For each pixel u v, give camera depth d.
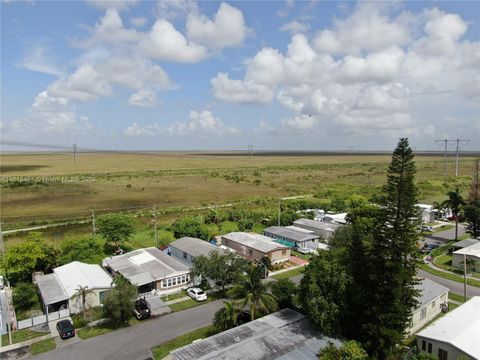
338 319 30.53
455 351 28.75
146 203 105.75
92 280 44.19
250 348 28.62
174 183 148.50
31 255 48.59
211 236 67.75
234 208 95.38
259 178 169.00
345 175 186.75
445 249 63.34
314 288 30.89
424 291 39.66
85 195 118.50
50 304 39.91
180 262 51.53
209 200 110.94
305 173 196.88
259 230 77.19
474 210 69.06
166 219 84.81
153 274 46.81
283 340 29.80
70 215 88.94
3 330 37.12
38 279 45.53
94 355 32.47
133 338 35.28
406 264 31.19
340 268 31.22
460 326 31.59
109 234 60.97
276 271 54.06
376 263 31.12
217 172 194.12
